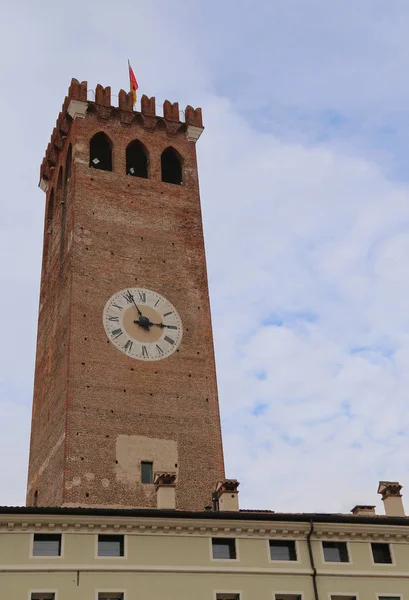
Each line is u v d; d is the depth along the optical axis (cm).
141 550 4859
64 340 6525
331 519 5225
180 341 6731
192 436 6303
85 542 4788
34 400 7212
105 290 6719
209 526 5016
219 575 4903
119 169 7462
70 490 5759
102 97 7794
